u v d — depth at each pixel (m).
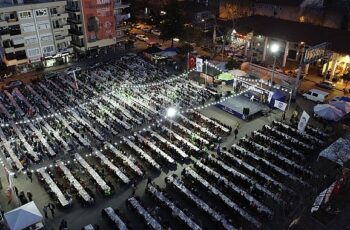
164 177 43.53
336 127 52.00
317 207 37.69
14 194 41.19
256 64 75.25
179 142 49.06
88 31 81.12
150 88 66.56
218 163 43.97
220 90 66.44
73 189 41.12
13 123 55.62
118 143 49.91
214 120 55.31
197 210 38.31
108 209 37.47
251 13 89.50
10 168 45.59
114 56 85.62
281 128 52.75
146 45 92.56
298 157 45.75
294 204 37.47
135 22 104.81
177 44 91.62
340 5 77.31
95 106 60.16
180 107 59.59
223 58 81.31
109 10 83.25
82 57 84.81
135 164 44.72
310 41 69.75
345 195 41.28
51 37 77.50
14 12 70.94
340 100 57.94
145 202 39.69
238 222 36.38
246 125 55.28
